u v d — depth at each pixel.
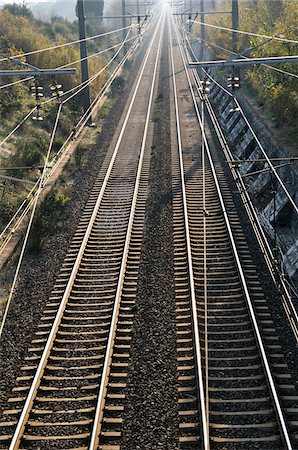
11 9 48.28
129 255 15.25
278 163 18.45
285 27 25.25
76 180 21.28
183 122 29.06
